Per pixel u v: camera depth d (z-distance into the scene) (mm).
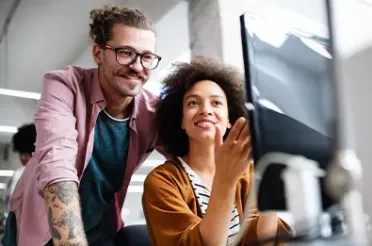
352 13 586
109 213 1247
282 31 658
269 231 653
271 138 590
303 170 551
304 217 542
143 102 1250
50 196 865
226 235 756
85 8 2705
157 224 871
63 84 1116
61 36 3119
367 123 514
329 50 525
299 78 619
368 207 504
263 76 613
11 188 1854
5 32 3107
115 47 1116
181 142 1130
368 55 534
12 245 1324
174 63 1184
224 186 731
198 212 935
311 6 879
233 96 1055
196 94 1015
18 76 3770
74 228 837
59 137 969
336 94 512
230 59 1880
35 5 2723
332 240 521
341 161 501
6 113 3695
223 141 774
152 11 2363
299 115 597
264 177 573
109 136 1183
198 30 2070
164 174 953
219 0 1964
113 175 1210
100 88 1165
